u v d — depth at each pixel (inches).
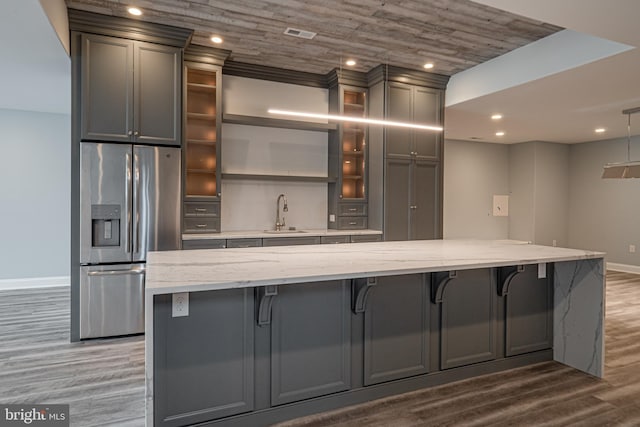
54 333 143.0
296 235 169.5
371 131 193.5
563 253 106.8
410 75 187.5
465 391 100.9
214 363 79.0
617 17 104.8
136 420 86.6
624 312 175.6
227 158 181.9
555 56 146.9
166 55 144.3
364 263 87.0
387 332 97.3
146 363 63.5
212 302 78.7
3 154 204.5
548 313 122.0
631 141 281.9
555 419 88.0
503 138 298.2
